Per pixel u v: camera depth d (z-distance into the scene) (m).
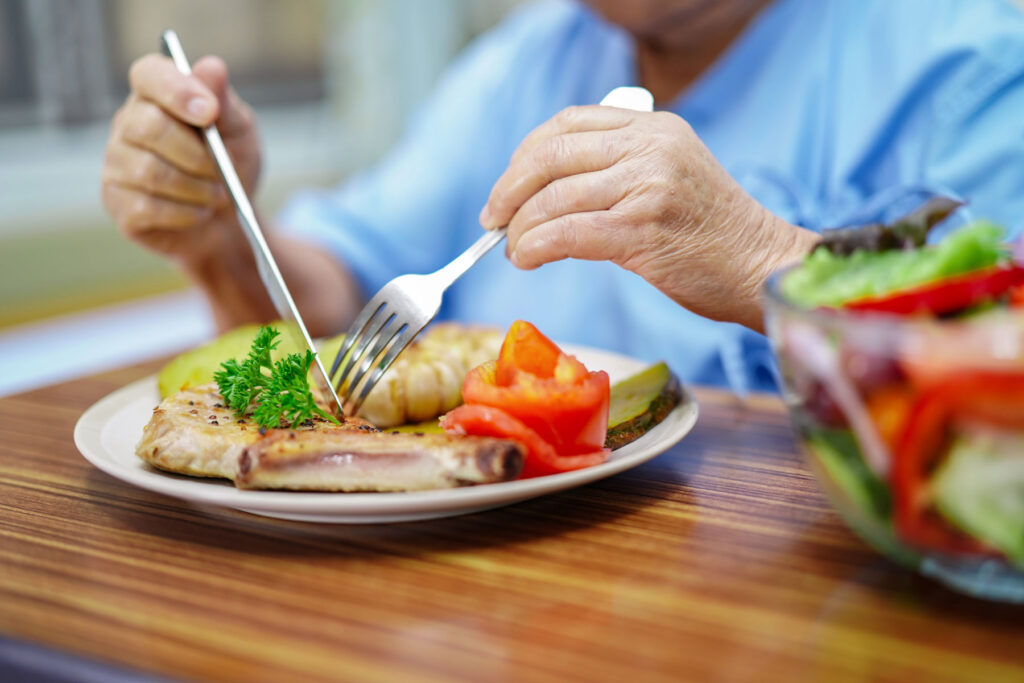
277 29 2.15
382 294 0.60
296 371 0.56
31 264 1.64
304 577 0.48
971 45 0.94
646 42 1.09
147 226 0.79
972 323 0.39
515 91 1.28
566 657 0.42
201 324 1.86
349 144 2.24
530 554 0.49
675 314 1.04
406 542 0.51
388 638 0.43
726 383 1.02
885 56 1.01
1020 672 0.41
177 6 1.94
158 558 0.49
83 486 0.57
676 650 0.43
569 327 1.17
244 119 0.82
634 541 0.50
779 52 1.06
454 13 2.32
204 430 0.54
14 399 0.73
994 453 0.40
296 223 1.23
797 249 0.62
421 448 0.50
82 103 1.82
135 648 0.43
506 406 0.52
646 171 0.60
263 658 0.42
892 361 0.40
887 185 1.02
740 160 1.07
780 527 0.51
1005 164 0.90
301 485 0.50
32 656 0.43
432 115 1.36
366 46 2.18
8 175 1.67
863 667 0.41
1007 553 0.41
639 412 0.59
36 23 1.73
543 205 0.60
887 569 0.48
